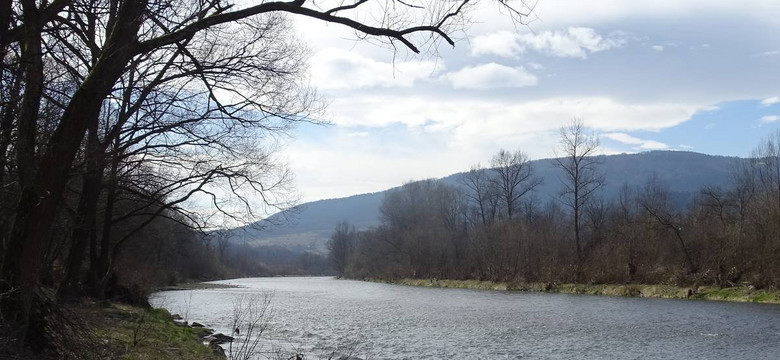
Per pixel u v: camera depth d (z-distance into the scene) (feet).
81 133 29.68
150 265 154.71
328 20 30.73
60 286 72.74
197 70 42.83
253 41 53.62
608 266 196.54
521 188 290.35
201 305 146.51
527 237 242.17
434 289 246.47
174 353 51.98
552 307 140.26
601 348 78.18
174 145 66.13
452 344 82.84
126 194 87.86
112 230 108.47
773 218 154.51
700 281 162.61
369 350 77.71
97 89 29.60
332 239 539.70
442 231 320.29
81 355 34.76
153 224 107.76
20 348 28.12
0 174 34.17
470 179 317.83
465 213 355.36
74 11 35.68
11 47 33.06
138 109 58.65
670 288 165.68
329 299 179.32
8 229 35.73
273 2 30.68
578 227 227.61
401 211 369.91
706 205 203.92
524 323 107.45
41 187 28.78
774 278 141.79
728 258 160.45
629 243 197.26
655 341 83.25
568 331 95.45
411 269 322.55
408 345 82.07
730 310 121.49
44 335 32.19
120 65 29.96
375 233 396.37
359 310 138.00
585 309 132.87
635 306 136.56
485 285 240.73
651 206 206.18
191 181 73.77
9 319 27.76
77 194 73.77
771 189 183.32
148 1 33.14
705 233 176.86
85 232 74.02
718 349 75.97
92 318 51.72
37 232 28.76
